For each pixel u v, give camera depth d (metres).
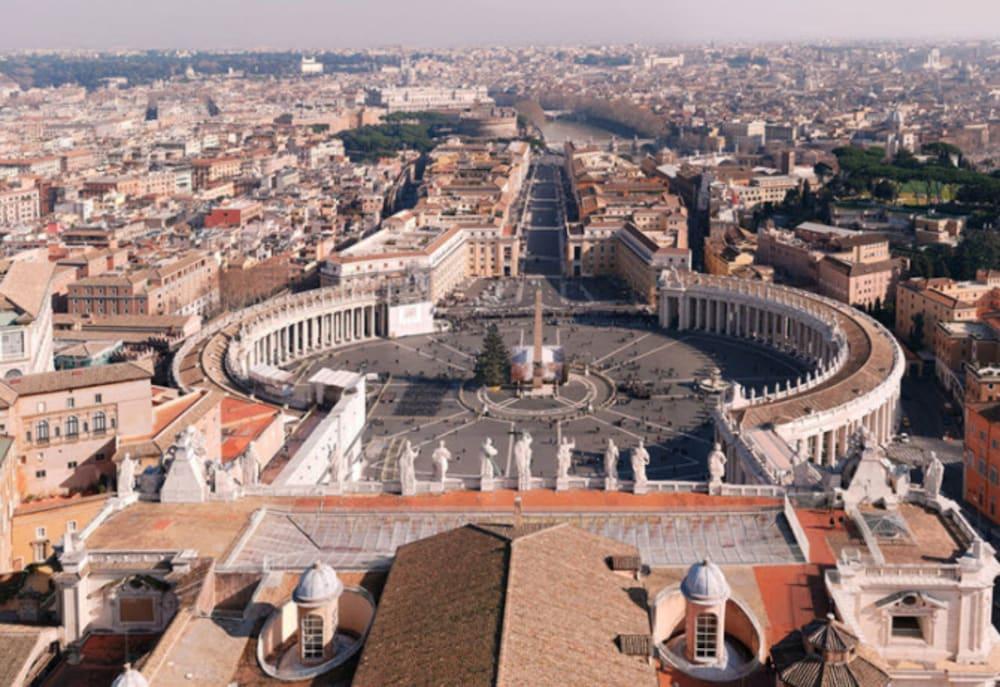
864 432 164.75
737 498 165.88
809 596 134.88
